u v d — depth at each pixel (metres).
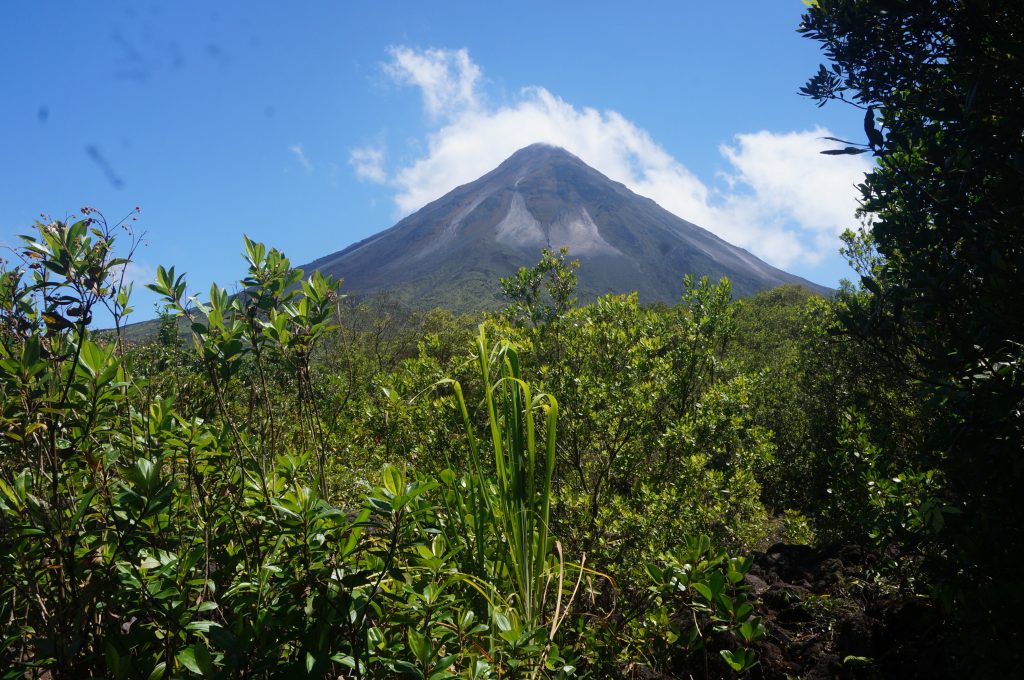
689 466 4.72
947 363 2.29
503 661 2.10
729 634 3.20
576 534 3.89
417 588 2.12
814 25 2.99
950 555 2.59
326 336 2.56
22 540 1.63
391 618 1.98
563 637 2.82
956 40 2.36
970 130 2.25
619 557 3.84
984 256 2.21
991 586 2.34
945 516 2.54
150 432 2.11
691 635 2.73
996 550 2.34
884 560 3.58
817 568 4.41
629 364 5.12
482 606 2.61
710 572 2.65
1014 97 2.24
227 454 2.17
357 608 1.74
